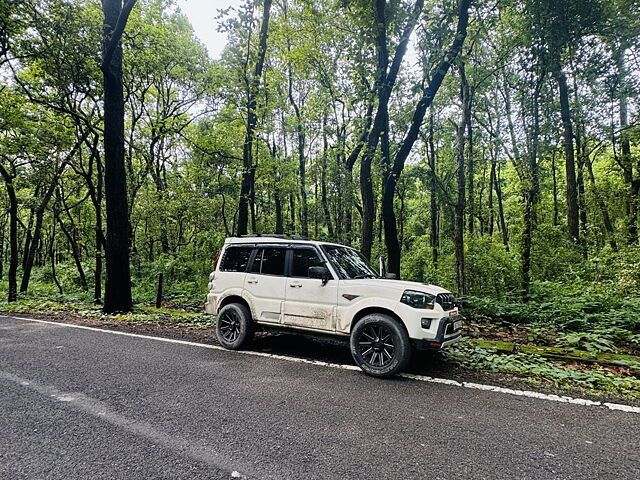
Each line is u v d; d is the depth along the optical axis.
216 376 4.40
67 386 3.99
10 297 12.67
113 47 9.05
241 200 11.83
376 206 19.86
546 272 11.34
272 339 6.54
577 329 7.29
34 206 15.74
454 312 4.81
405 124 10.28
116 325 7.91
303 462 2.49
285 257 5.68
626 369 4.91
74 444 2.71
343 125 15.84
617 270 10.00
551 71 10.05
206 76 16.06
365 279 5.23
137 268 16.19
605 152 16.42
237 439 2.82
